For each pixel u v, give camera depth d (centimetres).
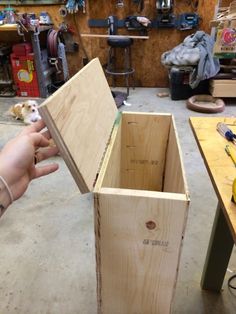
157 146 128
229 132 98
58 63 359
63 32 373
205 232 154
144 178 139
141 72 401
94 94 96
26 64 344
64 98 70
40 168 58
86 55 392
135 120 122
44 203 177
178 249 77
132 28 363
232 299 123
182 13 357
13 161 49
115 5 356
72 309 118
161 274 84
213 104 319
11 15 345
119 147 119
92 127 85
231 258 141
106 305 97
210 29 352
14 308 118
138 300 93
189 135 255
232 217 63
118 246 80
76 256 141
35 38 321
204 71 310
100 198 71
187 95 344
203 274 124
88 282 129
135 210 72
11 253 143
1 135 260
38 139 56
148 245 79
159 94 363
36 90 361
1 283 128
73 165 67
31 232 155
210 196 182
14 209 172
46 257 141
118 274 87
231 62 332
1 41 376
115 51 383
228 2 304
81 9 359
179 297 122
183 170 83
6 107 331
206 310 118
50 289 126
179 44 362
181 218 71
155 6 354
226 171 80
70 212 170
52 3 356
